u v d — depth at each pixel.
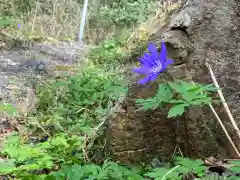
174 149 2.72
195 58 2.77
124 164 2.75
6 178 2.83
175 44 2.78
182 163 2.12
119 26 10.80
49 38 10.10
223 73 2.72
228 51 2.79
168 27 2.97
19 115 4.53
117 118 2.85
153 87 2.73
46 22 11.15
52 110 4.39
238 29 2.83
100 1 12.48
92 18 11.42
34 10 11.59
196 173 2.12
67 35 10.77
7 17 10.75
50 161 2.69
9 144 3.08
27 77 6.57
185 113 2.66
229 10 2.88
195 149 2.65
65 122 4.00
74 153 2.96
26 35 9.91
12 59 8.00
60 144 2.93
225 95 2.67
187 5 2.95
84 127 3.70
